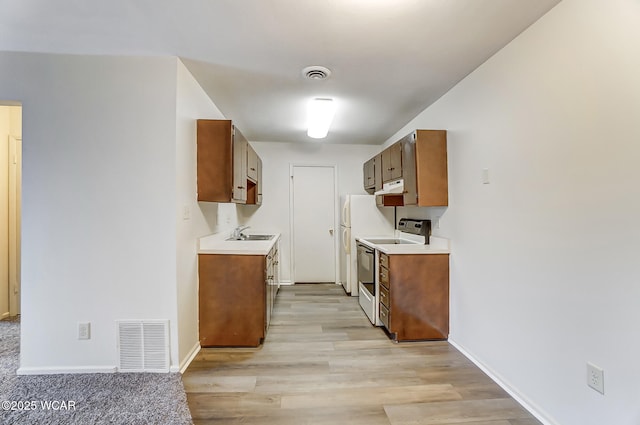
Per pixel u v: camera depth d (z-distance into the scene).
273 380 2.15
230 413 1.80
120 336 2.22
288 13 1.72
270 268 3.29
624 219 1.35
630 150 1.32
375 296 3.19
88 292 2.20
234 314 2.67
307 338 2.88
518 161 1.95
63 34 1.94
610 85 1.40
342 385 2.10
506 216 2.06
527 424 1.73
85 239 2.19
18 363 2.33
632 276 1.32
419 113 3.49
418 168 2.81
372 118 3.69
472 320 2.46
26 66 2.15
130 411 1.80
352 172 5.14
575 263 1.57
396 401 1.93
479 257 2.37
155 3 1.64
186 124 2.41
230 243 3.18
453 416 1.79
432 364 2.39
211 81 2.63
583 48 1.52
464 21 1.79
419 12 1.71
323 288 4.79
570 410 1.60
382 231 4.42
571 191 1.59
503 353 2.10
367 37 1.97
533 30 1.82
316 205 5.11
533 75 1.83
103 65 2.19
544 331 1.76
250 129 4.21
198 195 2.63
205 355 2.53
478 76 2.37
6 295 3.27
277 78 2.57
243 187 3.08
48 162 2.16
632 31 1.31
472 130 2.45
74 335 2.20
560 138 1.65
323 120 3.52
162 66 2.22
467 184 2.52
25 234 2.16
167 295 2.23
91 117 2.18
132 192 2.21
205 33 1.93
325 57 2.23
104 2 1.63
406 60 2.27
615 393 1.38
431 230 3.19
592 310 1.48
